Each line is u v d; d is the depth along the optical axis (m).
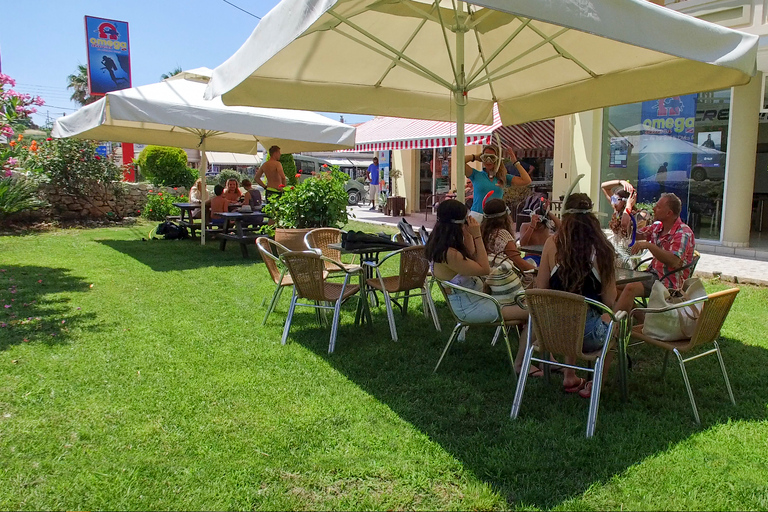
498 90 6.60
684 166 9.67
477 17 5.15
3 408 3.35
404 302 5.54
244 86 5.12
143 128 10.23
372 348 4.56
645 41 3.07
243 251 8.84
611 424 3.23
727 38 3.55
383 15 4.98
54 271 7.33
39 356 4.20
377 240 5.05
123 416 3.28
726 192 9.08
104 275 7.19
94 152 13.42
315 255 4.40
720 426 3.21
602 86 5.53
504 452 2.90
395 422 3.25
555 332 3.26
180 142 10.73
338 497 2.55
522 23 4.78
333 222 8.47
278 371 4.02
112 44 18.38
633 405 3.49
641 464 2.80
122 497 2.52
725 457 2.87
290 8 3.05
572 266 3.32
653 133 10.02
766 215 11.55
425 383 3.83
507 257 4.52
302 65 5.24
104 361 4.14
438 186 16.22
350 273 4.68
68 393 3.58
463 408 3.40
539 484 2.63
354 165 35.03
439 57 5.93
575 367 3.27
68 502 2.48
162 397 3.54
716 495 2.54
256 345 4.57
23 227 11.69
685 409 3.45
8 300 5.78
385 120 15.59
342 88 5.71
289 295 6.27
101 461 2.80
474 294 3.79
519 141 12.42
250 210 9.62
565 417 3.32
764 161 11.59
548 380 3.78
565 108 5.95
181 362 4.15
